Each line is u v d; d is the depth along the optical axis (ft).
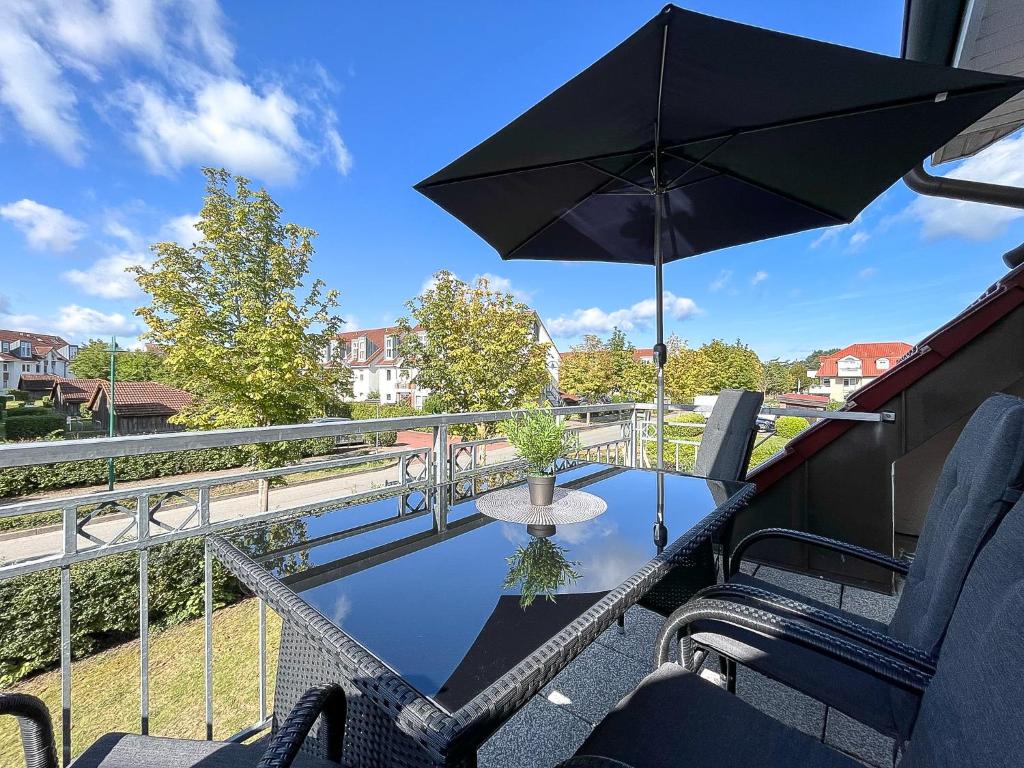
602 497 5.66
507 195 6.75
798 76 4.17
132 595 9.00
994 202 9.02
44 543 21.85
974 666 1.82
